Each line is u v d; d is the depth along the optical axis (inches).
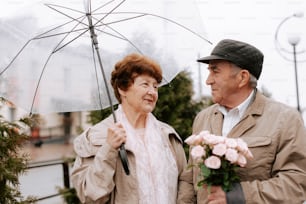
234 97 99.7
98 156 95.3
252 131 96.2
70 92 112.1
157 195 98.8
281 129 93.4
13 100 105.5
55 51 109.2
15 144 141.3
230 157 84.3
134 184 97.3
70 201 240.2
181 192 105.6
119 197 97.7
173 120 252.2
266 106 98.2
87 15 108.2
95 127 105.3
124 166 94.0
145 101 102.1
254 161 92.9
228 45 98.1
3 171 133.7
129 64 102.1
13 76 104.8
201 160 89.0
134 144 101.4
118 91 106.1
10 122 143.3
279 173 92.0
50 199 311.0
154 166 101.1
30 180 398.0
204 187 92.3
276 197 89.0
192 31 116.9
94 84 114.5
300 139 92.4
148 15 117.5
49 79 109.3
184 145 245.1
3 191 137.4
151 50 117.0
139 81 101.7
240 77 97.5
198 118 109.7
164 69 116.5
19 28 104.3
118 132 94.3
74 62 112.0
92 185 94.3
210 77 100.7
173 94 252.8
